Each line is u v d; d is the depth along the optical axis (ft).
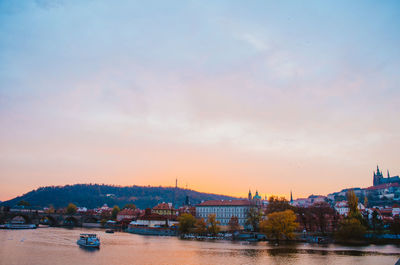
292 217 549.95
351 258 382.42
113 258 375.66
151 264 345.72
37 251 413.59
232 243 536.83
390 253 419.95
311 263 351.67
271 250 447.83
